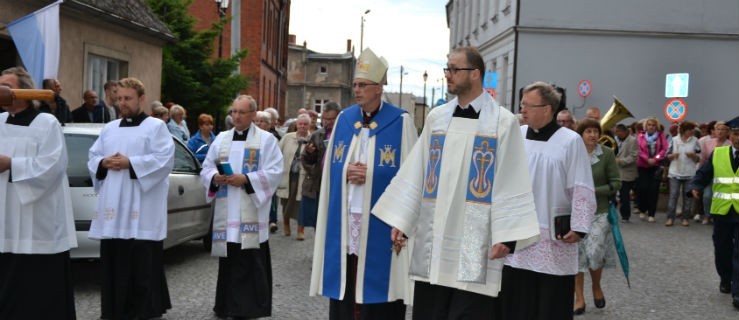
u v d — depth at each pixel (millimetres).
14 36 10562
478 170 4055
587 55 25734
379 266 4906
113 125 6254
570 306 4996
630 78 25688
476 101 4164
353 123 5070
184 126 13148
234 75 22688
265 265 6465
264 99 42094
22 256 4934
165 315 6363
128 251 6027
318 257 5094
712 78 25562
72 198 7094
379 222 4918
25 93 3822
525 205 3992
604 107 25797
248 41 38312
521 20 25719
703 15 25406
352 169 4922
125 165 5988
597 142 7074
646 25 25484
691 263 10102
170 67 21125
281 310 6758
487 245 4027
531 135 5105
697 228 14203
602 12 25547
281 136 12883
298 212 11305
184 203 8398
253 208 6324
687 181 14391
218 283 6367
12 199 4902
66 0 13539
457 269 4051
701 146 14523
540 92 5000
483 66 4160
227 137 6641
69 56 14461
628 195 15016
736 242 7574
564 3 25609
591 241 6902
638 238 12484
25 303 4949
